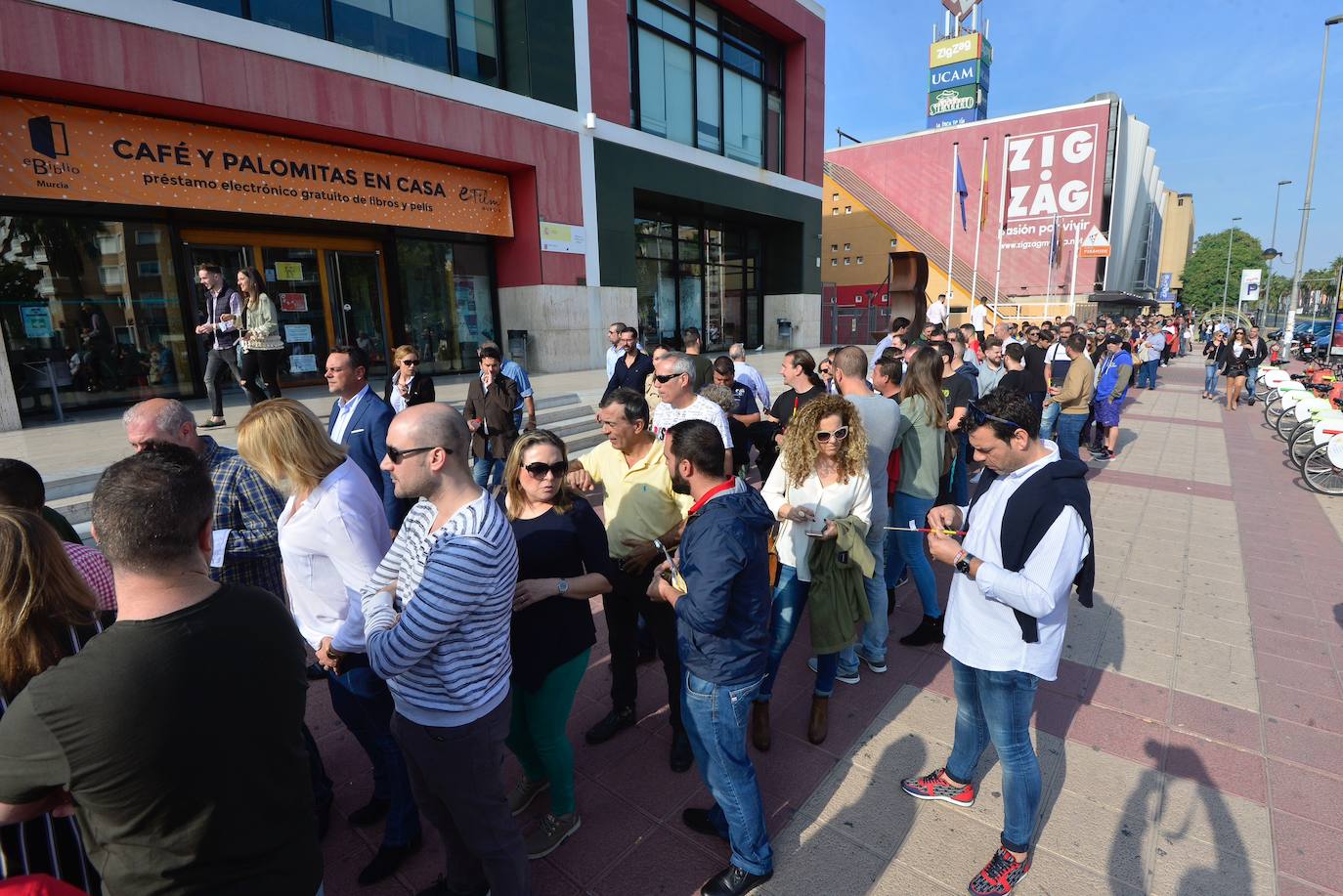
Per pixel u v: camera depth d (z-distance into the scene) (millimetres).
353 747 3418
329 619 2498
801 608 3295
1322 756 3150
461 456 1986
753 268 20938
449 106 11055
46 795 1296
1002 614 2320
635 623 3398
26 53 7121
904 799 2920
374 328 11852
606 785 3059
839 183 40656
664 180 15422
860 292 39250
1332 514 7109
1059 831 2719
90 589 1647
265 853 1381
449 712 1916
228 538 2629
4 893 1112
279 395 7578
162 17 7996
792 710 3607
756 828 2385
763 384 6602
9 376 7500
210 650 1294
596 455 3418
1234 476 8891
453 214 12078
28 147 7734
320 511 2340
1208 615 4676
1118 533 6504
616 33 13906
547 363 13211
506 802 2100
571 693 2553
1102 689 3750
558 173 13008
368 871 2555
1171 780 3004
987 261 38312
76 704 1174
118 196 8406
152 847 1262
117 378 9203
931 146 39969
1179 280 80438
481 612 1907
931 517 2711
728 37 17422
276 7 9305
